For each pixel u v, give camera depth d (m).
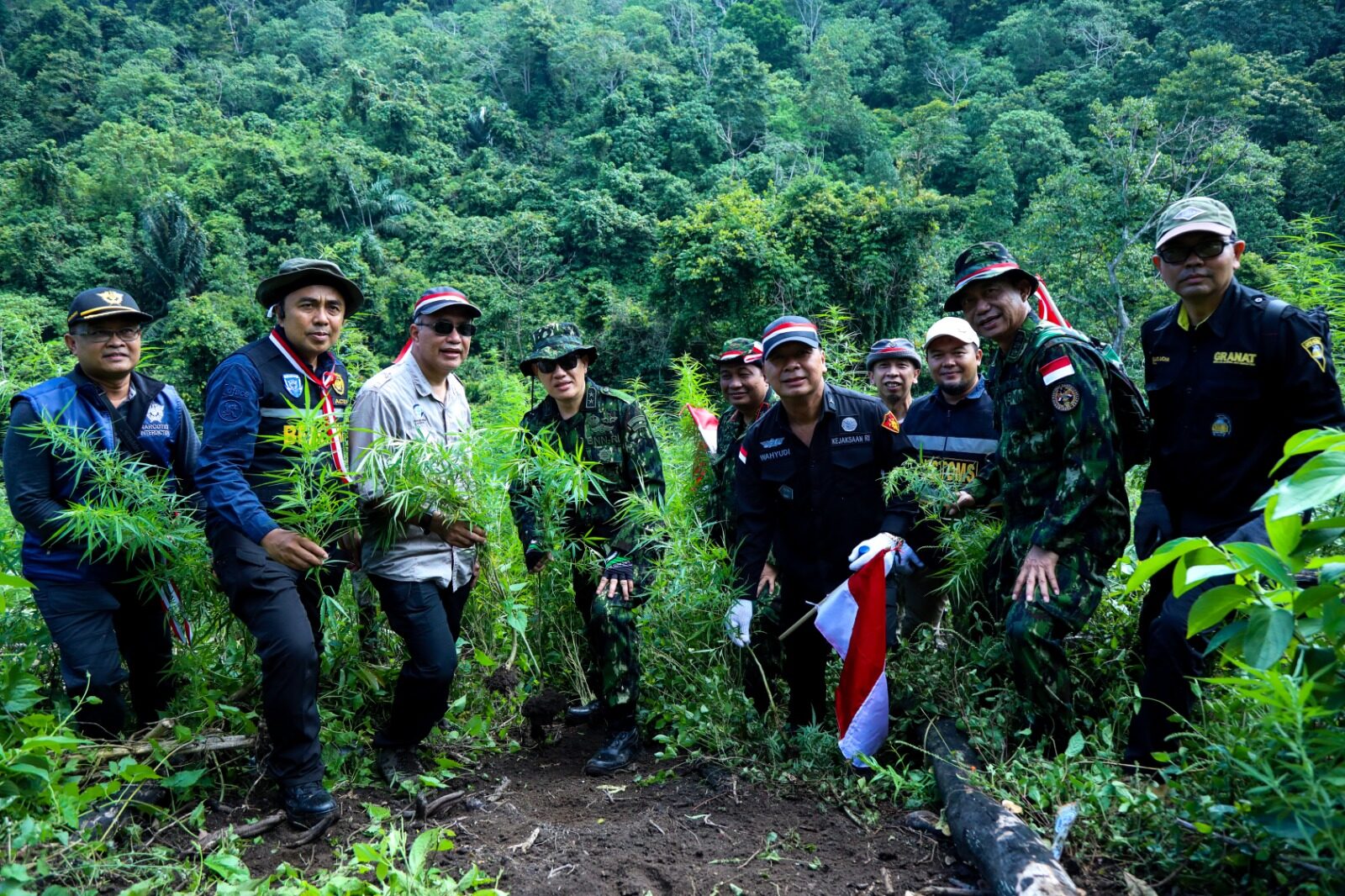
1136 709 3.02
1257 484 3.13
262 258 51.41
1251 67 44.62
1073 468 3.01
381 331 43.91
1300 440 1.94
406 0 103.50
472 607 4.23
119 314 3.38
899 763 3.34
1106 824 2.58
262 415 3.13
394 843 2.52
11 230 50.19
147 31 88.38
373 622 3.85
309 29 92.94
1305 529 1.95
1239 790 2.43
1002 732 3.14
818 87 67.19
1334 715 2.15
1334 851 1.98
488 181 62.16
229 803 3.06
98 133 63.53
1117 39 65.06
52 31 84.50
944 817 2.80
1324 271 4.74
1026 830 2.50
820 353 3.51
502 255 47.59
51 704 3.43
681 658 4.19
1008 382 3.28
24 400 3.31
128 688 3.79
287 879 2.54
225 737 3.12
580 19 88.94
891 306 26.91
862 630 3.27
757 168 54.81
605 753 3.62
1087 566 3.04
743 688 3.91
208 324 30.14
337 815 2.98
